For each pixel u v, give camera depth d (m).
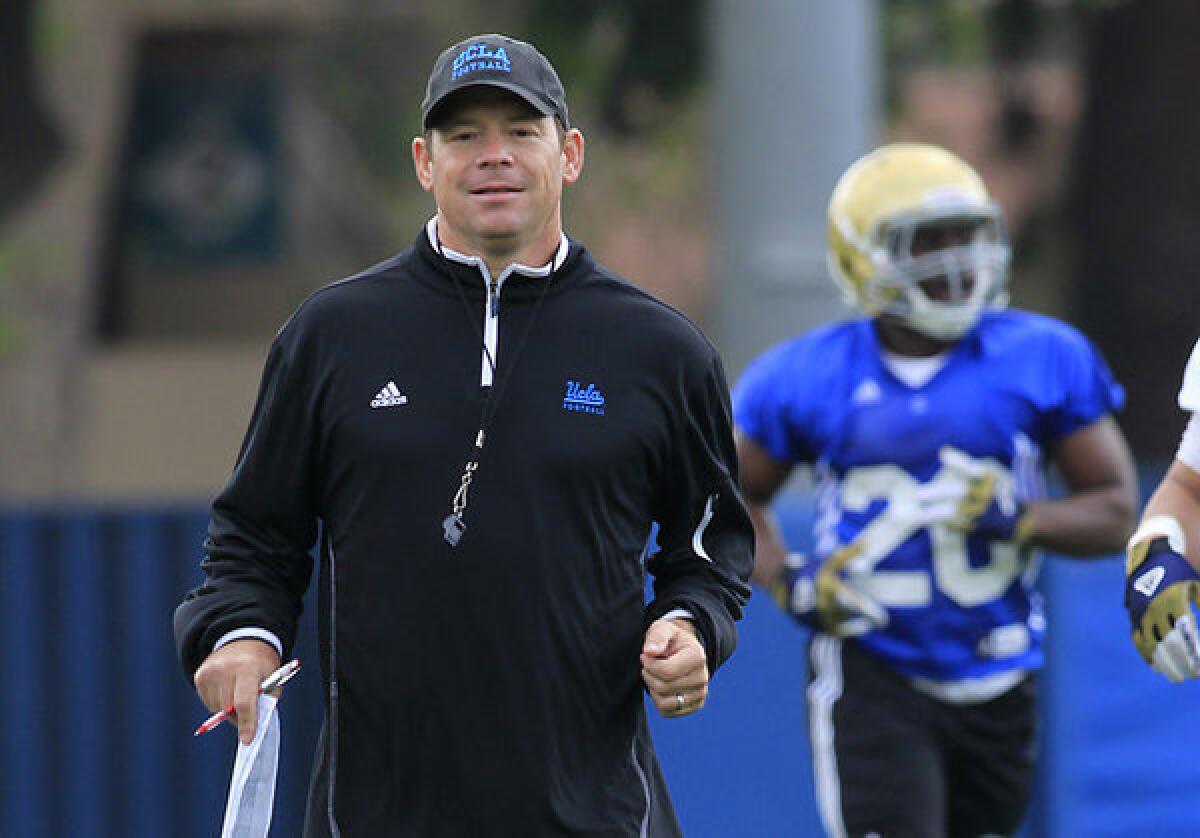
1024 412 19.36
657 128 58.22
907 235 19.23
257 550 12.88
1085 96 55.09
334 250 83.69
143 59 82.25
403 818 12.48
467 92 12.35
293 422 12.72
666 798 13.09
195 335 83.94
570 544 12.42
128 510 24.84
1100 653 24.02
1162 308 54.06
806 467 20.44
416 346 12.56
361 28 77.69
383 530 12.44
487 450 12.40
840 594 19.31
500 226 12.39
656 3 54.53
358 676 12.49
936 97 66.75
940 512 19.20
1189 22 53.22
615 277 12.92
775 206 32.09
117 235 82.00
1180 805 24.19
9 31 51.78
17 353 72.06
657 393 12.66
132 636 24.77
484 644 12.32
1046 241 59.16
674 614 12.79
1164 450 54.16
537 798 12.36
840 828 19.36
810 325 32.00
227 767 24.59
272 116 83.00
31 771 24.66
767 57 32.03
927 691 19.22
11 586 24.81
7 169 52.56
